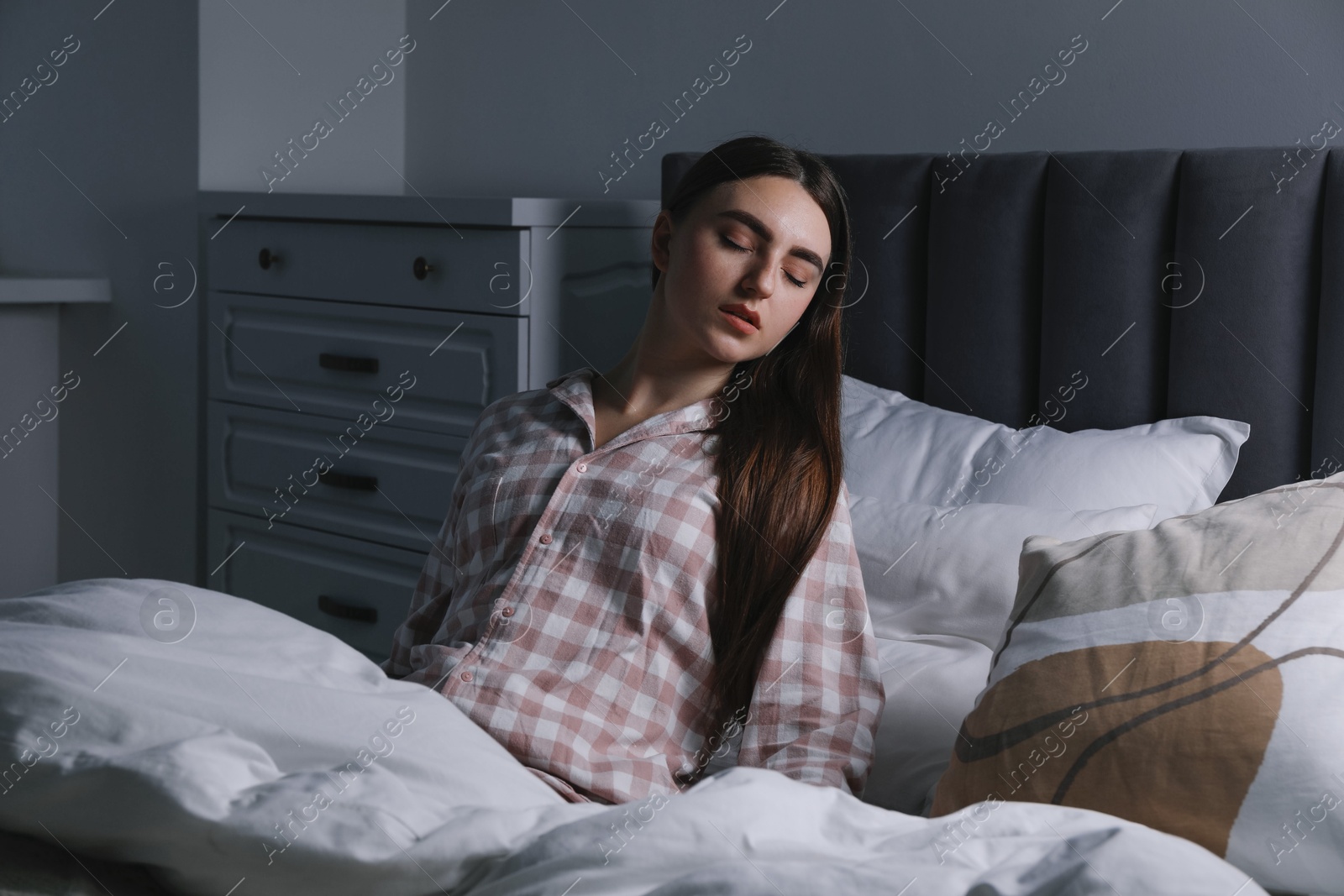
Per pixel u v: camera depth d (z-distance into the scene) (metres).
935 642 1.44
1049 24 1.99
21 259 2.91
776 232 1.18
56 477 2.91
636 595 1.15
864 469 1.73
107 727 0.87
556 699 1.12
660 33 2.46
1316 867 0.88
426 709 0.99
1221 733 0.91
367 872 0.80
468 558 1.27
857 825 0.85
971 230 1.83
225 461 2.52
